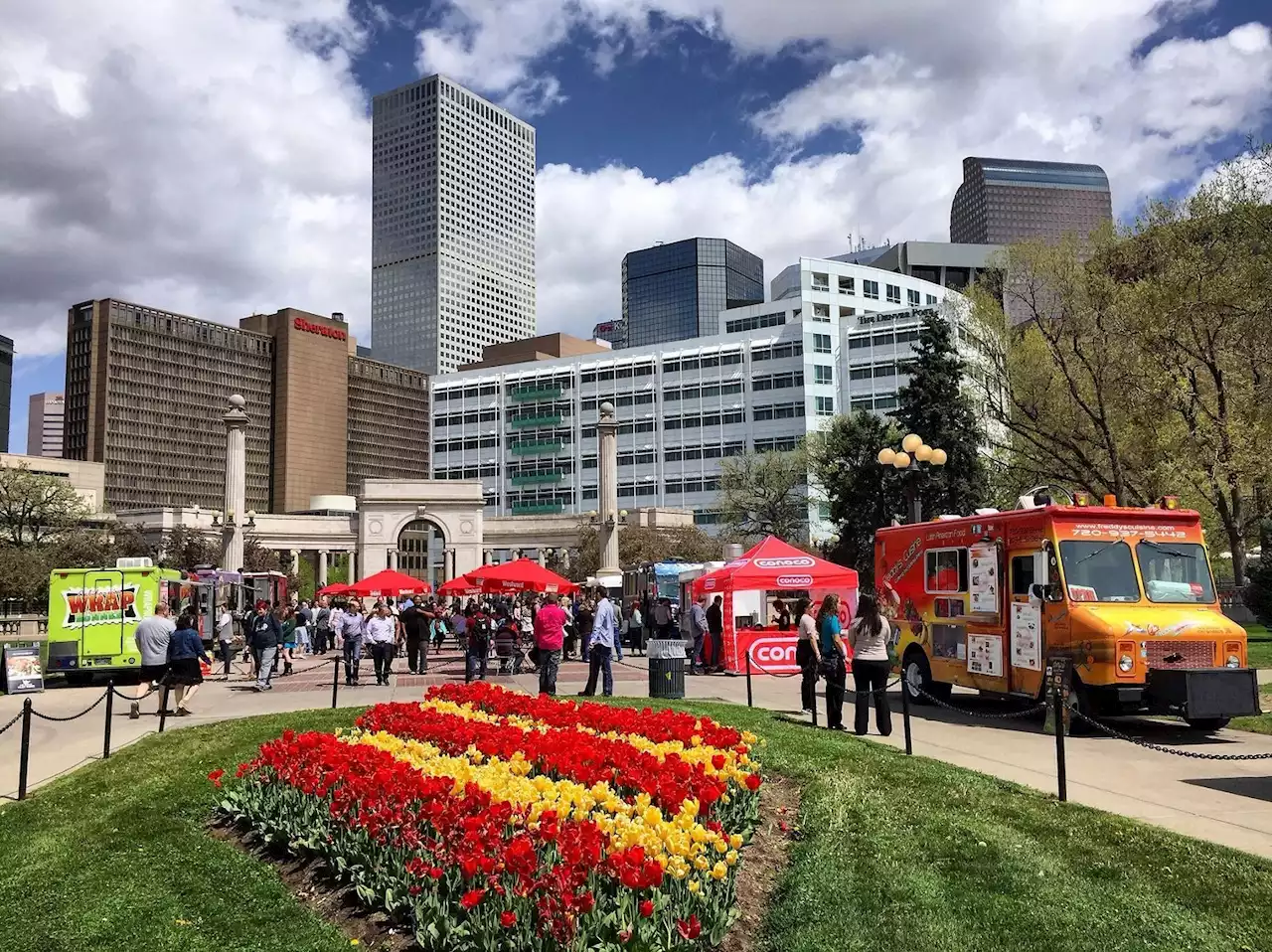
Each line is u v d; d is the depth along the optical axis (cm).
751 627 2530
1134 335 2938
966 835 753
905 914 589
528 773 818
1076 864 682
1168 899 610
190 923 628
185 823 890
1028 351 3478
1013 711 1584
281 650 2728
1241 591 3114
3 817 938
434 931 554
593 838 563
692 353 10606
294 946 582
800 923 584
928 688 1705
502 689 1303
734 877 619
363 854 669
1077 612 1331
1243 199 2836
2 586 6006
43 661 2647
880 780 954
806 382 9800
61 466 11756
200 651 1719
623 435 10912
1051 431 3403
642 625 3391
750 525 7631
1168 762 1103
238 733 1384
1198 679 1241
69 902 673
